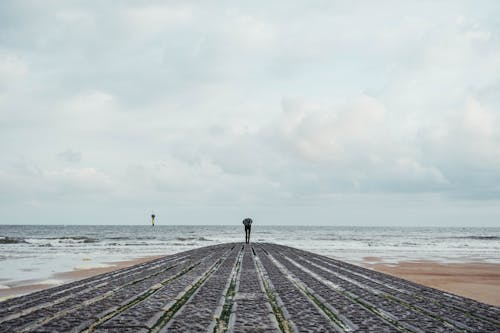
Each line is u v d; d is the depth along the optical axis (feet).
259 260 85.25
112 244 189.16
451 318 28.32
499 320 28.04
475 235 401.49
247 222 184.55
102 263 89.35
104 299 36.04
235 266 70.85
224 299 35.88
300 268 68.44
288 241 239.09
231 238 288.10
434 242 231.91
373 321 26.76
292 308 31.48
